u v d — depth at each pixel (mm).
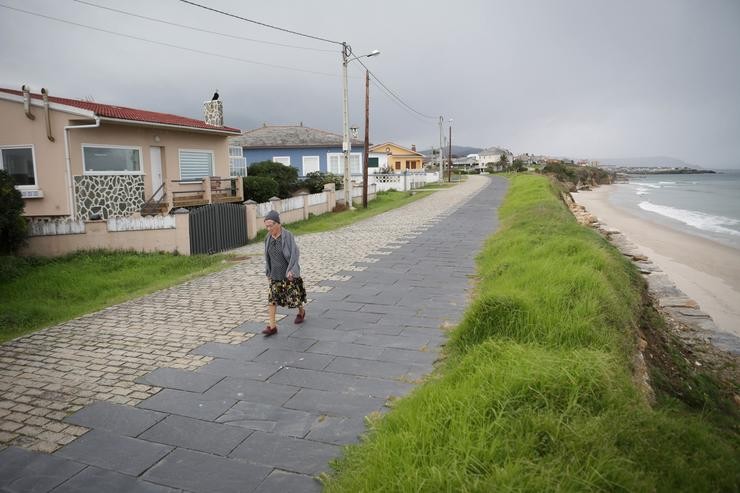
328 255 12875
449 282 9523
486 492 2824
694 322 10164
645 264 15195
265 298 8820
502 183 51062
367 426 4359
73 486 3654
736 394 7164
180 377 5512
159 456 4016
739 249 22188
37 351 6438
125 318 7820
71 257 13242
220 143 22234
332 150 38812
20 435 4371
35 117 15406
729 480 3467
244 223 16594
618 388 4121
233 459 3941
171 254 13945
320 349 6223
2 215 11914
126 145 17156
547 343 5188
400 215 22766
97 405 4902
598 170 107438
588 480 2936
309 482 3623
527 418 3504
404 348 6164
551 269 7738
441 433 3500
